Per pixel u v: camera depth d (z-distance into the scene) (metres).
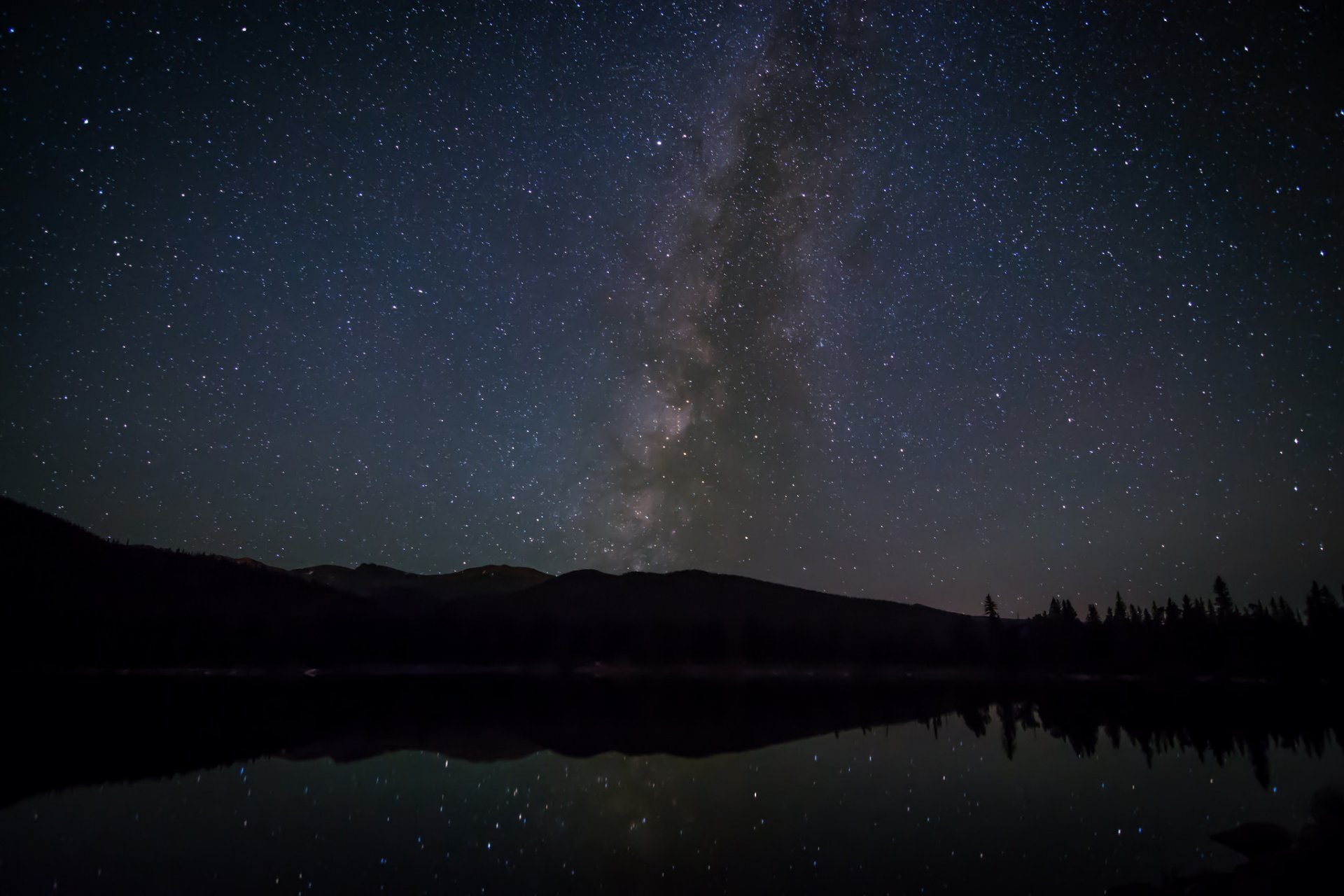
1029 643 82.75
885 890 11.63
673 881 12.19
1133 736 27.84
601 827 15.53
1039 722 33.66
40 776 20.09
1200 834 14.34
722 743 27.92
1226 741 26.02
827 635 102.44
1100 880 11.81
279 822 15.68
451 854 13.59
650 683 66.50
